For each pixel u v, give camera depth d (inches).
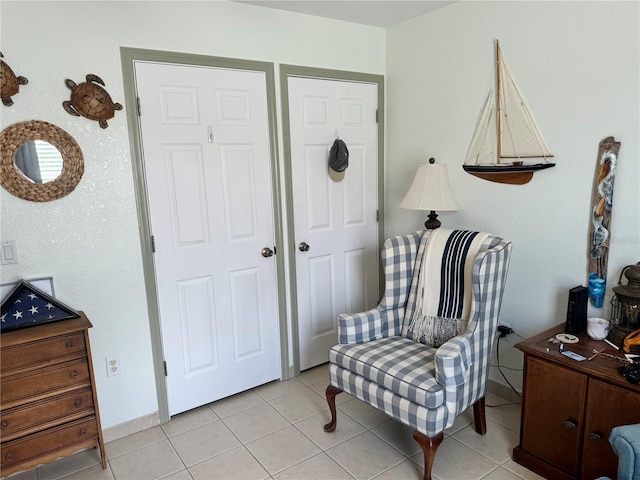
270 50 104.2
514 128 95.7
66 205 84.0
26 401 75.0
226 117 100.0
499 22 95.3
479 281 81.0
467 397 82.8
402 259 98.7
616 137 80.4
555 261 92.1
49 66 79.6
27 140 78.8
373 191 128.3
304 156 113.5
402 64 119.0
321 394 110.9
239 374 110.7
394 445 89.9
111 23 84.5
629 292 75.1
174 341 99.9
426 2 102.5
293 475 81.8
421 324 94.4
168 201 95.1
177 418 101.7
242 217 105.5
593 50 81.6
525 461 81.4
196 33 94.0
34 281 82.4
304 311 120.0
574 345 77.7
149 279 94.6
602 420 68.7
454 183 110.1
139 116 89.4
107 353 91.7
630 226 80.3
